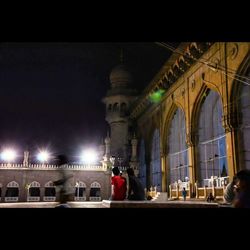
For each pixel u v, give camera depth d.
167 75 25.70
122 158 38.62
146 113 34.66
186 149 23.44
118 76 42.47
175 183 23.42
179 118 25.61
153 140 32.59
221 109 18.83
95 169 33.91
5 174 31.88
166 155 27.61
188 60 21.94
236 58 16.27
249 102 16.17
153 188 28.44
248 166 15.95
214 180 17.80
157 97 30.02
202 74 20.17
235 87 16.31
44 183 32.72
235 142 16.19
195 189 19.78
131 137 39.84
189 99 22.33
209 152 20.09
